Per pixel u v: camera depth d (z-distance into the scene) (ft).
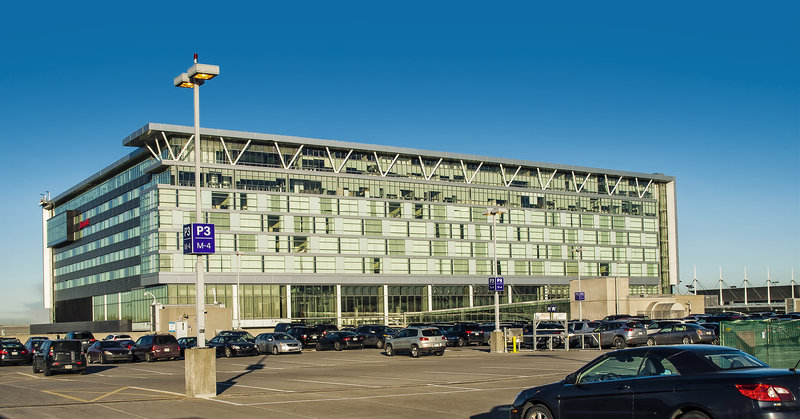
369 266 329.93
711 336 139.13
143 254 300.40
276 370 107.76
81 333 183.21
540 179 385.09
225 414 55.93
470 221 360.28
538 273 374.22
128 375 102.53
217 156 302.66
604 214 399.85
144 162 313.73
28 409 59.57
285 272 308.81
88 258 376.07
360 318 325.01
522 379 82.38
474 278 356.59
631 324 142.82
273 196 310.45
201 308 68.69
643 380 37.29
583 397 39.47
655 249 414.21
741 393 33.50
